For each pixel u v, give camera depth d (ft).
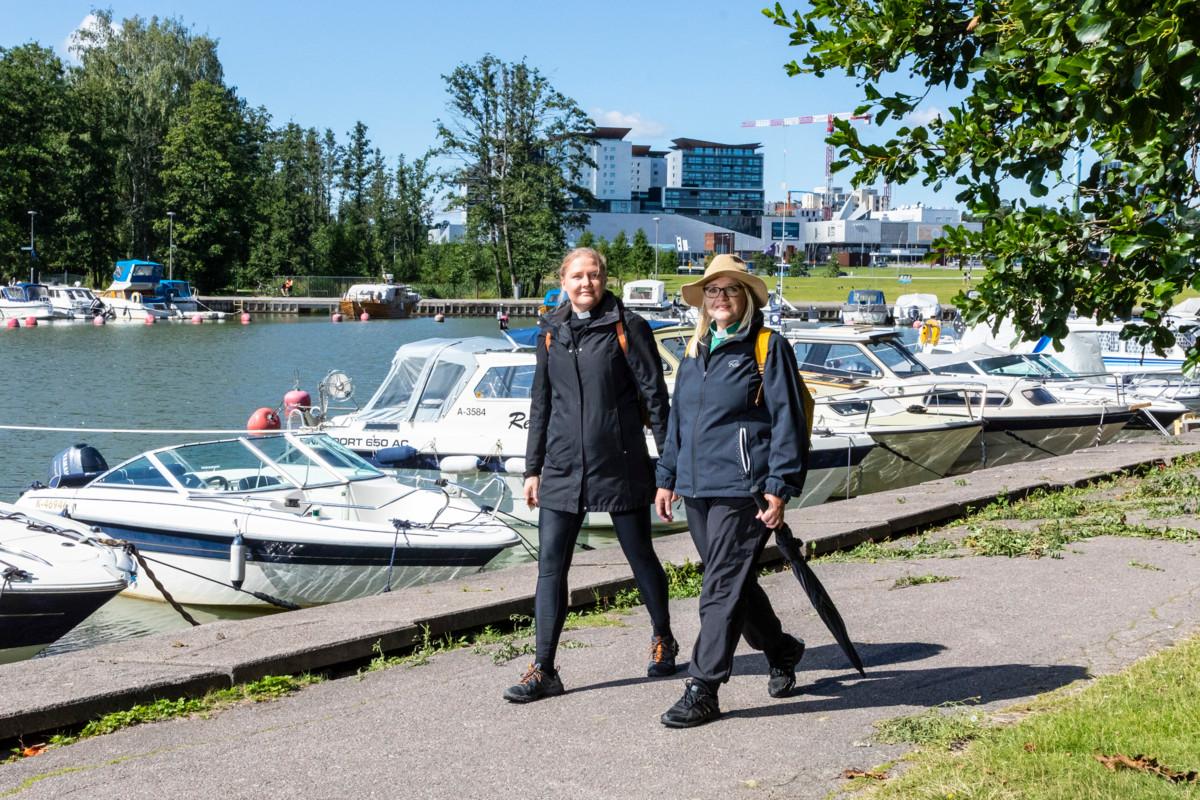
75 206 283.79
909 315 233.76
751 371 15.87
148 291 247.50
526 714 16.99
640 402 17.57
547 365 17.57
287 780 14.55
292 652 19.89
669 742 15.43
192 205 297.94
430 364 48.03
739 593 15.98
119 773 15.01
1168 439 57.16
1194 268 23.18
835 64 27.30
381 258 369.91
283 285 326.03
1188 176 23.77
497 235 298.76
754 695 17.43
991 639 20.39
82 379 115.96
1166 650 18.81
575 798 13.64
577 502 17.39
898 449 49.62
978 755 13.75
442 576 34.78
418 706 17.70
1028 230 25.30
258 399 99.55
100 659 19.70
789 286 385.50
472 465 45.14
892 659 19.27
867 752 14.73
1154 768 12.98
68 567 29.09
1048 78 17.65
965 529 34.19
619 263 410.31
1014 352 67.21
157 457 36.52
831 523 33.50
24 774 15.20
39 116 276.21
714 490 15.88
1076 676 17.85
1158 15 14.83
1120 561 27.17
